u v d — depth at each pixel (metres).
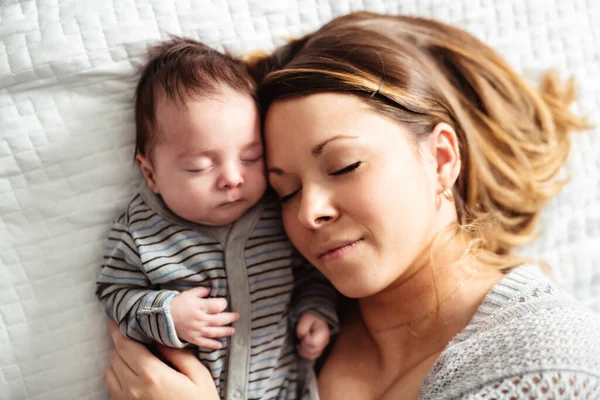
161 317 0.91
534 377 0.75
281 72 0.92
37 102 1.03
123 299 0.96
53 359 1.02
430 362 0.92
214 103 0.91
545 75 1.23
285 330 1.02
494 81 1.18
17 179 1.02
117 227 1.01
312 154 0.88
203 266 0.97
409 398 0.90
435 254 0.95
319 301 1.05
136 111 0.98
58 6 1.03
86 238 1.04
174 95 0.91
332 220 0.89
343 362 1.02
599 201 1.22
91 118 1.05
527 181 1.15
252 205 0.99
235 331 0.98
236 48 1.12
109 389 0.97
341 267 0.89
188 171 0.93
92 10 1.04
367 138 0.86
